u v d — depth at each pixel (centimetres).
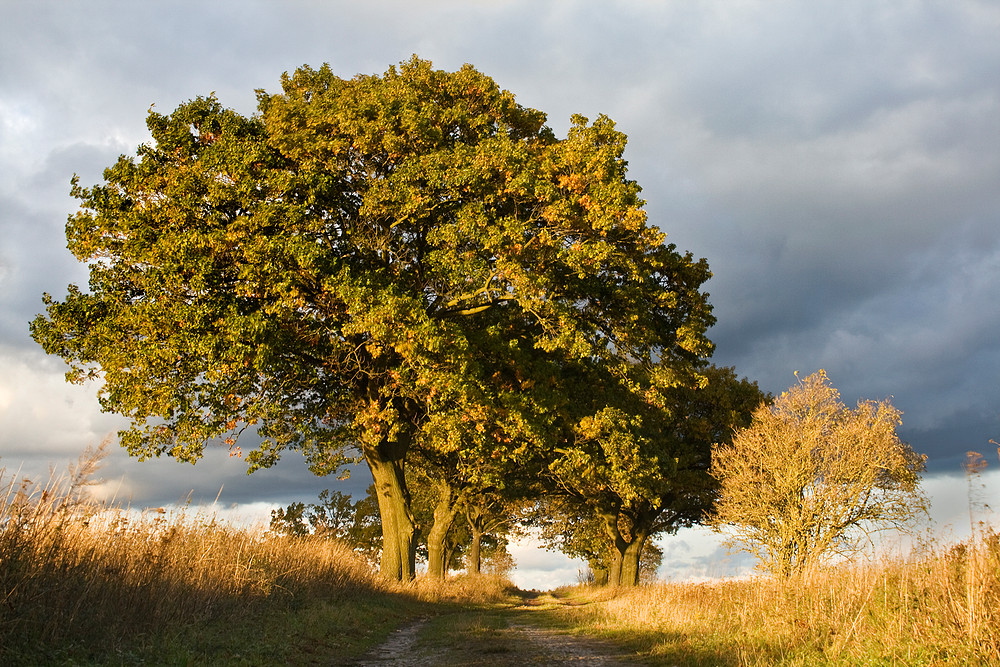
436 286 2228
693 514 3756
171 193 2027
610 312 2400
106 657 821
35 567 823
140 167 2084
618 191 1975
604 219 1983
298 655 1062
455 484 3322
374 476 2688
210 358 1897
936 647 833
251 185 1969
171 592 1070
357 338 2192
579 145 2080
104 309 2091
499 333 2242
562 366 2525
